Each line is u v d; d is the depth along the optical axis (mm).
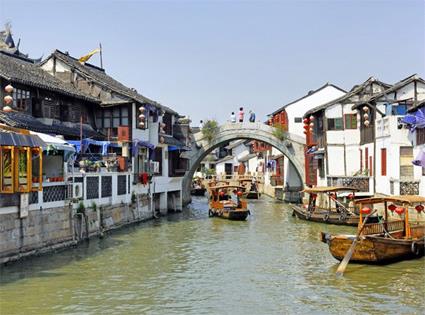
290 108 45688
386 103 29234
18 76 22234
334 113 35156
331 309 12703
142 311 12500
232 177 63656
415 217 23062
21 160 16328
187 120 40906
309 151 38188
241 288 14711
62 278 15422
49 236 18609
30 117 23531
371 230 18094
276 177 51031
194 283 15258
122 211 26641
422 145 24156
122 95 29438
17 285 14477
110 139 29344
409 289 14391
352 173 34625
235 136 41250
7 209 16031
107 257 18656
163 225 28641
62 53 31828
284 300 13500
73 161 20516
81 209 21250
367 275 16016
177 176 36562
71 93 25703
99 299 13422
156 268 17156
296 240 23375
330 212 29328
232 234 25281
